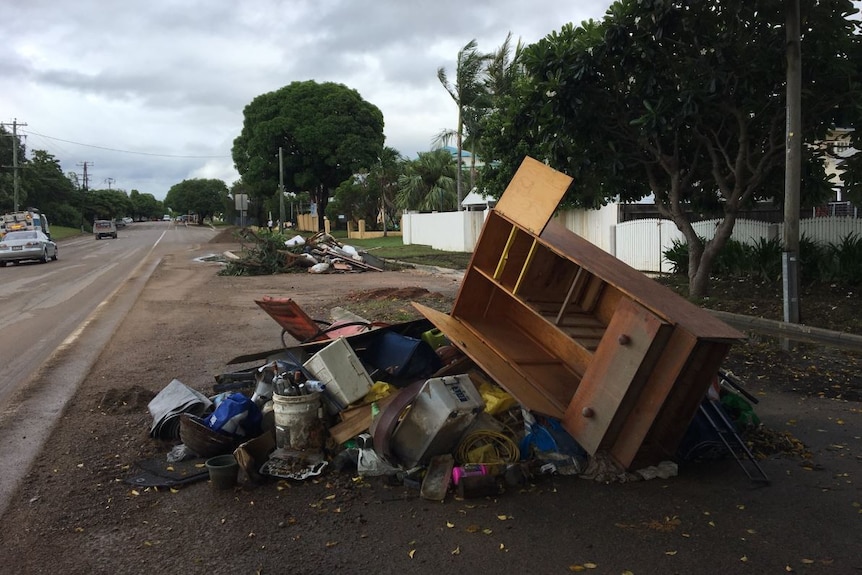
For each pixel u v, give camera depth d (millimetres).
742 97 11062
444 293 16094
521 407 5199
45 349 9703
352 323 6918
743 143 11711
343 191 53750
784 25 10508
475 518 4113
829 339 9320
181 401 5668
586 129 12414
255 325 11688
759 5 10180
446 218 34812
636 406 4594
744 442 5348
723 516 4141
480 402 4766
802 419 6180
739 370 8039
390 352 5855
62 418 6211
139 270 24875
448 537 3873
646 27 11086
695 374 4590
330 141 54656
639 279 5508
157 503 4375
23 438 5668
